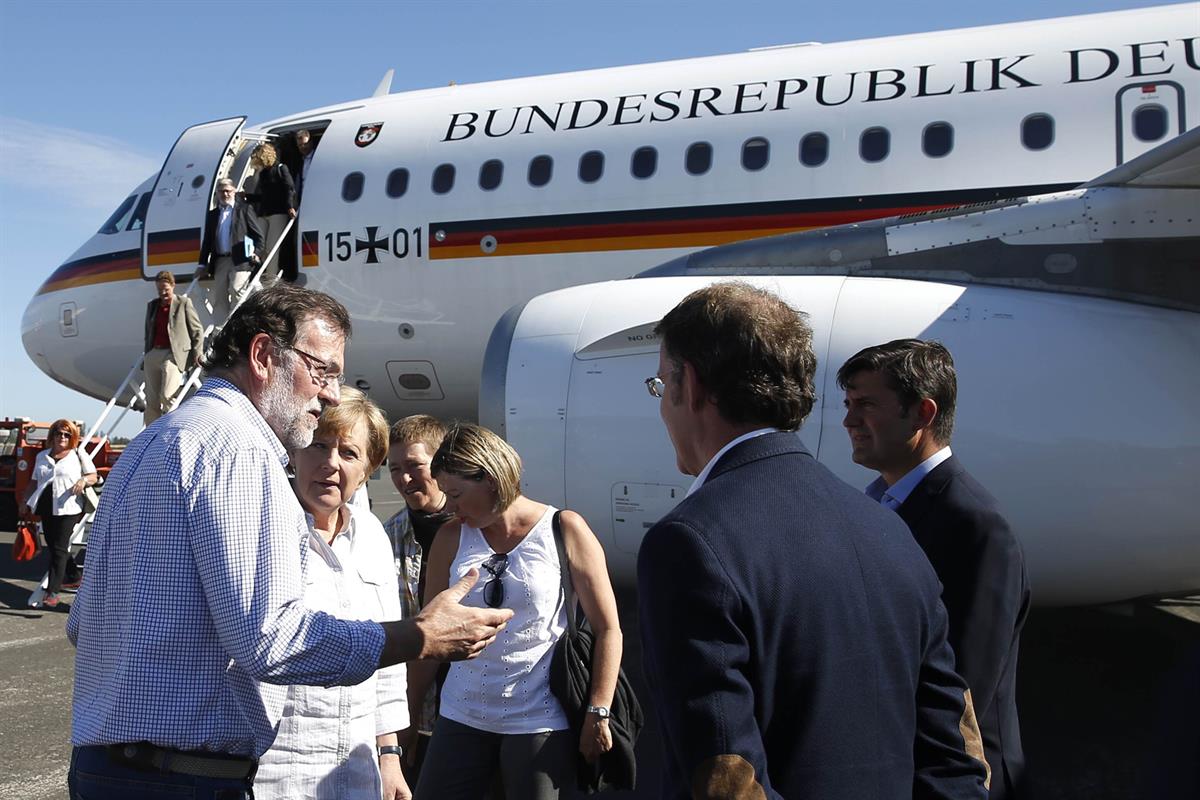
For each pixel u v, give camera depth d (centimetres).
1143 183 520
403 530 379
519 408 566
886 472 273
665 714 154
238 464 191
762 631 154
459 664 303
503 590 294
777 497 166
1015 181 719
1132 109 703
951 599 241
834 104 791
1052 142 716
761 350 173
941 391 262
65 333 1136
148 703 187
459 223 904
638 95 877
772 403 173
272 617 184
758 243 615
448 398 973
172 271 1027
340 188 963
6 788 440
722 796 142
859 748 159
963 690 185
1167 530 480
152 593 189
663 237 824
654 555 159
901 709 167
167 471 191
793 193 782
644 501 535
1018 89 739
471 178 906
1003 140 729
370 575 269
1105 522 483
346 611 249
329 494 253
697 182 815
